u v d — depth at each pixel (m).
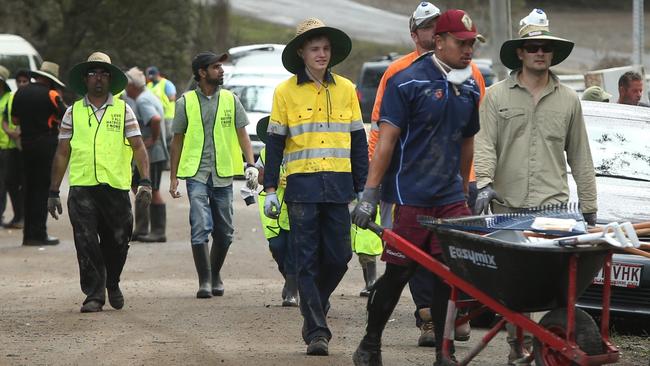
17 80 31.73
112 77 19.11
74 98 70.25
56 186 19.12
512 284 11.98
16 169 31.70
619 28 106.06
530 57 14.73
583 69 81.44
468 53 13.09
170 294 21.02
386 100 13.11
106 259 19.02
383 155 13.05
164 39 74.81
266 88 48.69
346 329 17.25
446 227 12.45
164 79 49.47
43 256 26.59
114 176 18.75
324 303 15.65
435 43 13.20
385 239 12.90
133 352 15.02
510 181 14.88
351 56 89.38
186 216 34.25
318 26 15.05
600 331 13.07
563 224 12.46
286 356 14.75
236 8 107.00
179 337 16.22
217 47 82.62
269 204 15.21
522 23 14.98
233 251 27.78
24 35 71.12
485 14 88.25
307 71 15.27
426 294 15.80
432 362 14.64
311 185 15.07
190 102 20.92
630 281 16.80
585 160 14.91
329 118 15.19
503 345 16.23
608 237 11.66
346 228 15.30
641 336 17.73
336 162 15.20
